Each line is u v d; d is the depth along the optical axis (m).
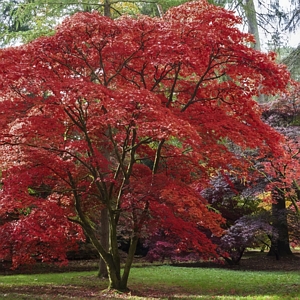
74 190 9.32
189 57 7.60
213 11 8.14
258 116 9.48
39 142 8.76
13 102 8.12
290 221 16.09
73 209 10.61
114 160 14.21
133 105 7.36
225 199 16.91
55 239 8.56
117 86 9.73
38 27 14.55
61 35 7.95
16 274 14.98
